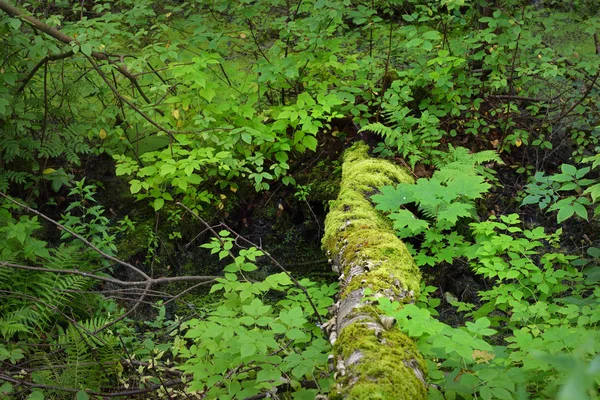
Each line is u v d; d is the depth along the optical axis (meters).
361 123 5.16
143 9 5.06
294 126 5.04
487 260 3.75
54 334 4.18
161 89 4.58
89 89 5.00
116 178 5.40
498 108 5.48
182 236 5.03
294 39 6.12
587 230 4.83
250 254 3.52
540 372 2.78
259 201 5.18
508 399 2.47
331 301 3.53
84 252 4.46
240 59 6.23
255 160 4.67
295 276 4.83
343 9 4.97
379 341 2.52
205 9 6.37
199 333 2.91
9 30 4.50
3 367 3.78
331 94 4.99
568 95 5.46
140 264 4.91
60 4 5.48
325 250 3.96
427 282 4.49
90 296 4.32
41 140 4.99
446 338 2.55
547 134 5.42
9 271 4.12
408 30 4.95
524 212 5.00
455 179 4.21
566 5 6.70
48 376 3.68
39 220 5.08
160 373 3.88
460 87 5.38
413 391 2.28
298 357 2.85
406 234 4.11
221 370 2.97
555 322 3.17
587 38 6.25
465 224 4.61
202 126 4.76
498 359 2.79
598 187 3.44
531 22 5.47
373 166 4.66
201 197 4.96
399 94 5.25
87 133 5.20
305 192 5.07
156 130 5.52
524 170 5.18
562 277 3.65
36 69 4.75
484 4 5.30
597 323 3.33
